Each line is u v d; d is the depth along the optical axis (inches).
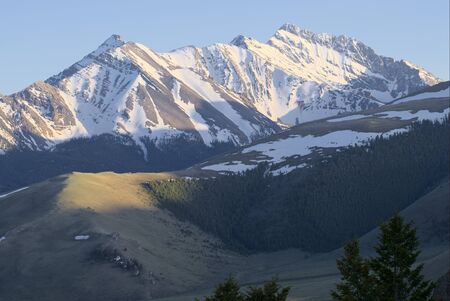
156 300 6683.1
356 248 2581.2
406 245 2513.5
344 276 2566.4
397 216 2534.5
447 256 5241.1
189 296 6781.5
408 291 2522.1
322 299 5511.8
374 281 2527.1
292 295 5905.5
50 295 6939.0
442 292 2849.4
